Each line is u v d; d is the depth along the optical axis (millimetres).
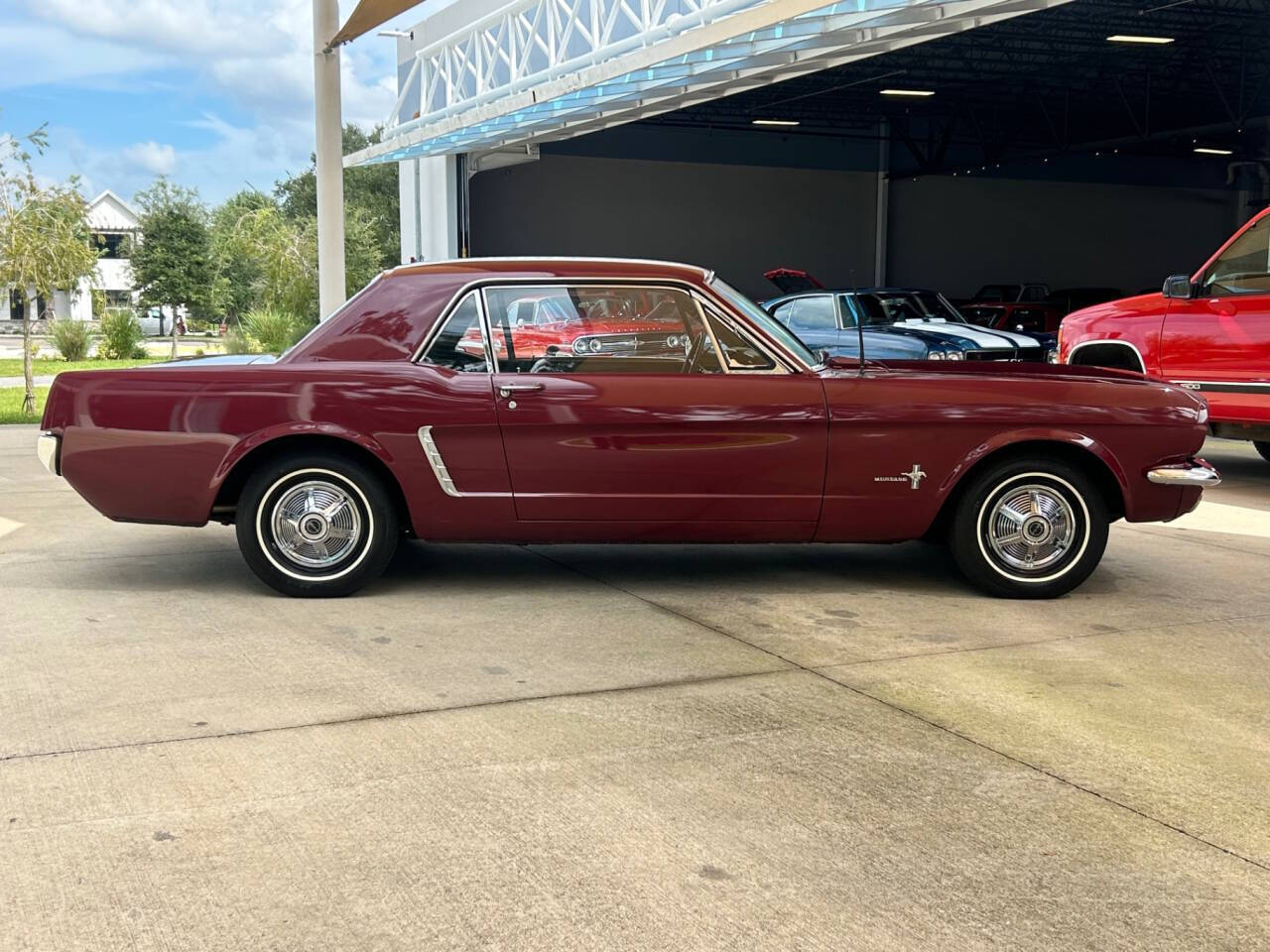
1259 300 8664
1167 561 6527
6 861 2805
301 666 4363
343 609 5230
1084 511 5477
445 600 5418
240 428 5219
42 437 5355
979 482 5434
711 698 4066
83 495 5344
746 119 31359
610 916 2582
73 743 3564
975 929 2553
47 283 15383
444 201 25234
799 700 4055
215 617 5062
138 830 2979
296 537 5371
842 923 2566
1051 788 3332
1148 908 2660
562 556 6453
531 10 18812
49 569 5992
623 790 3268
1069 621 5180
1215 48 24578
